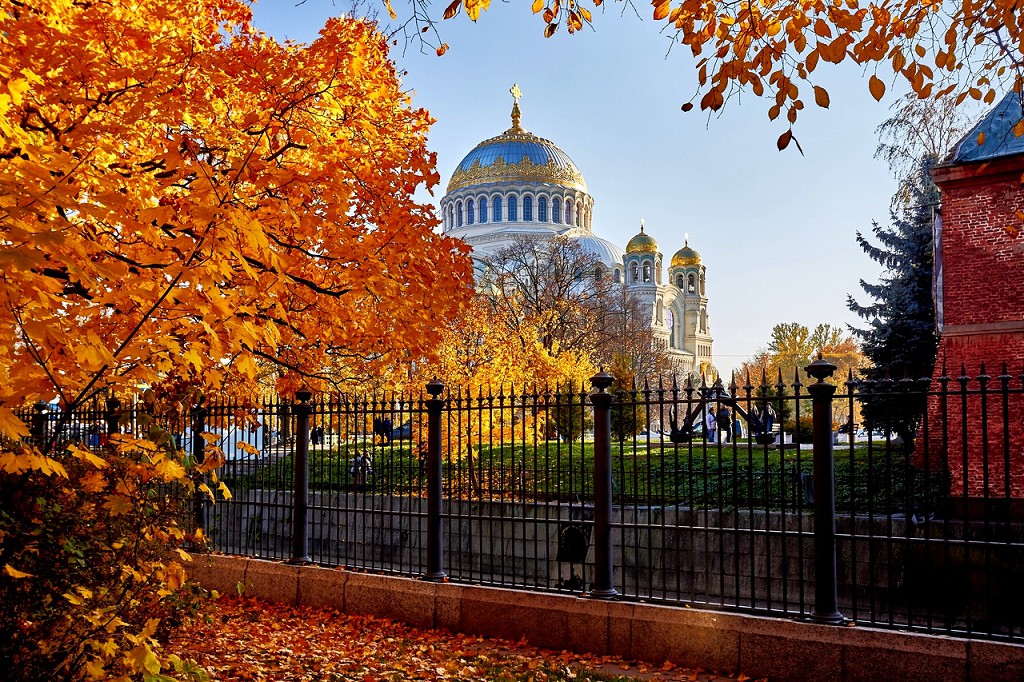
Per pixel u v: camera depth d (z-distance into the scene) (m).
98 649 4.17
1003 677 5.89
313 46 6.92
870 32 5.32
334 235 7.07
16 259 2.72
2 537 4.20
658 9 5.45
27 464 3.58
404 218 7.34
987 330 15.41
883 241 28.11
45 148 3.57
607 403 8.02
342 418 11.89
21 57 5.05
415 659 7.55
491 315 36.31
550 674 6.96
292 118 7.09
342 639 8.43
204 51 6.70
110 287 4.56
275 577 10.06
